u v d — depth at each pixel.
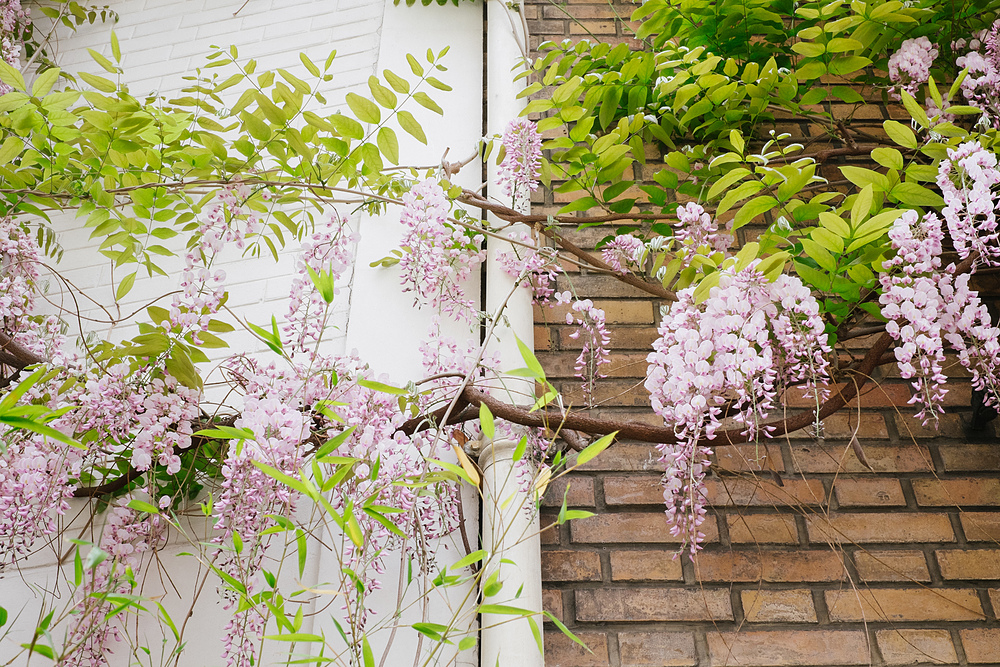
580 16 2.28
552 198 1.96
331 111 2.25
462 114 2.15
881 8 1.64
